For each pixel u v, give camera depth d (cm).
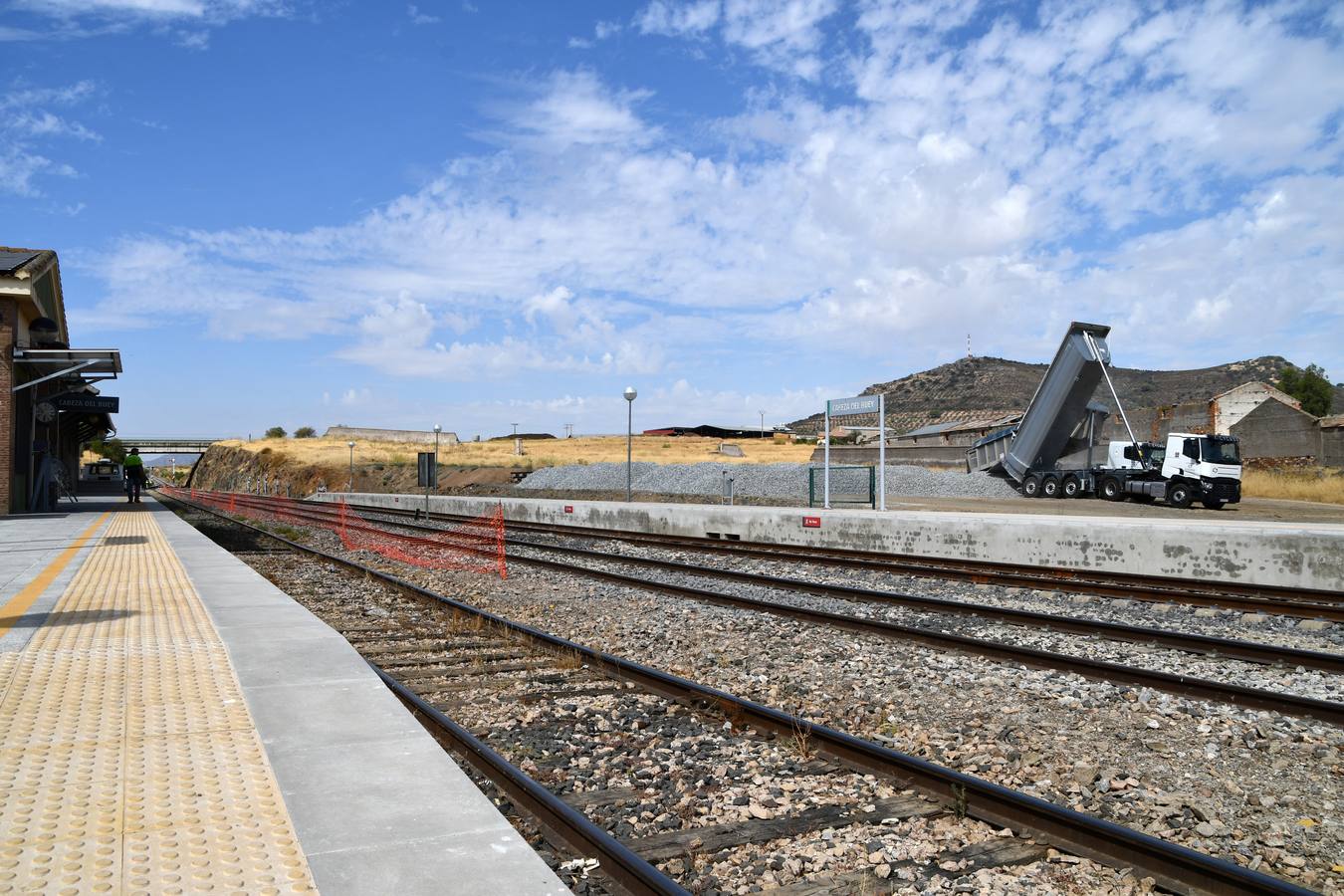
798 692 784
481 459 8600
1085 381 3925
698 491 4553
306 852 376
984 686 802
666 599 1338
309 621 941
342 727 560
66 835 391
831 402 3019
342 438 13200
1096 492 3878
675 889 382
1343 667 869
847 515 2197
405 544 2425
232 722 572
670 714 714
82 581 1287
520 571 1736
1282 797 548
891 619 1177
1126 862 438
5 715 583
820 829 483
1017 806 482
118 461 14362
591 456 9131
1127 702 748
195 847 381
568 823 459
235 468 10838
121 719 575
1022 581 1478
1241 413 5438
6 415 3117
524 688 797
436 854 377
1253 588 1455
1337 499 3856
